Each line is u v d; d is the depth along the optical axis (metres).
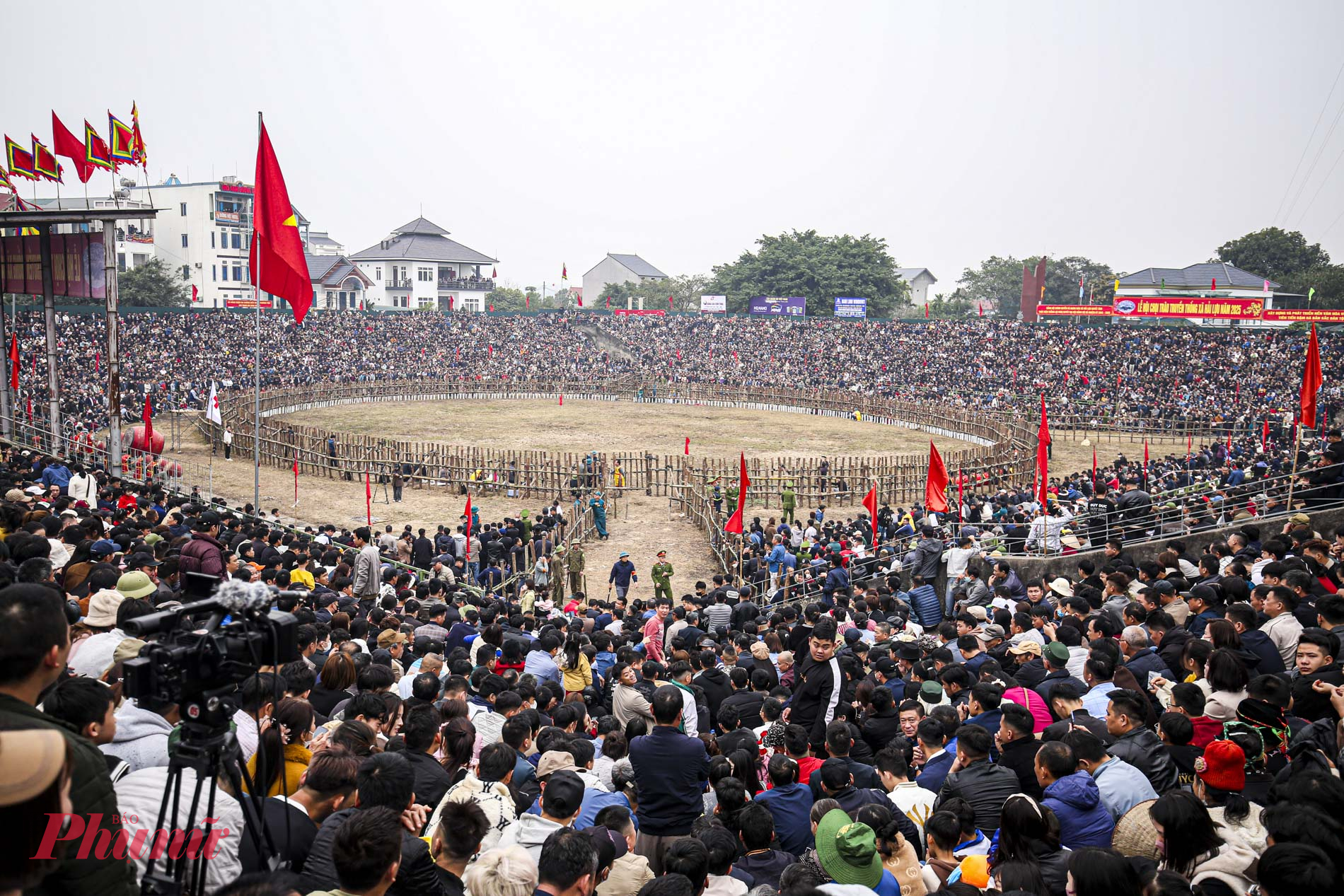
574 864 4.98
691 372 82.12
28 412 42.88
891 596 17.00
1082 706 8.91
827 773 7.16
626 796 7.64
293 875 4.14
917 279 150.88
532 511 37.53
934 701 9.58
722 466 42.91
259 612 4.14
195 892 4.11
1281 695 7.46
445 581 18.56
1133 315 70.50
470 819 5.34
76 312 67.00
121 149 29.55
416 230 125.69
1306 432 45.47
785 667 12.39
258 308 15.98
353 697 7.79
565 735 7.93
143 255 90.56
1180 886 4.77
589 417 65.94
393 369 77.38
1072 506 27.95
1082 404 62.66
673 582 28.62
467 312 94.88
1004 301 138.00
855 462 47.03
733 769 7.87
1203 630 11.03
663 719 7.48
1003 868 5.46
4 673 3.72
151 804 5.04
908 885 6.01
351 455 44.44
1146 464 37.56
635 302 126.56
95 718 4.85
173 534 16.55
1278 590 10.44
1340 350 64.94
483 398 77.31
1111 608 12.73
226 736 4.13
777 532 29.80
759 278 108.44
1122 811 6.67
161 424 53.09
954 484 40.47
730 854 5.98
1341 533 14.88
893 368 76.94
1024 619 12.88
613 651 13.27
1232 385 62.34
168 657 3.93
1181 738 7.32
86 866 3.57
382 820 4.42
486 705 9.23
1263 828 5.90
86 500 20.83
